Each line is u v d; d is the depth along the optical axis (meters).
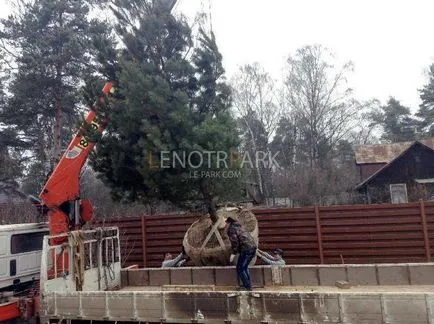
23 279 7.61
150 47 8.41
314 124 34.62
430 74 48.81
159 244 11.96
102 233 8.34
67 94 18.80
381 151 31.38
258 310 5.57
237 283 7.98
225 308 5.73
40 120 20.91
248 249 7.23
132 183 8.51
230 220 7.53
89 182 21.64
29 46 19.25
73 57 18.50
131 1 8.53
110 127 8.29
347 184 29.48
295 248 11.28
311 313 5.32
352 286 7.43
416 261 10.62
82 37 18.52
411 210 10.77
